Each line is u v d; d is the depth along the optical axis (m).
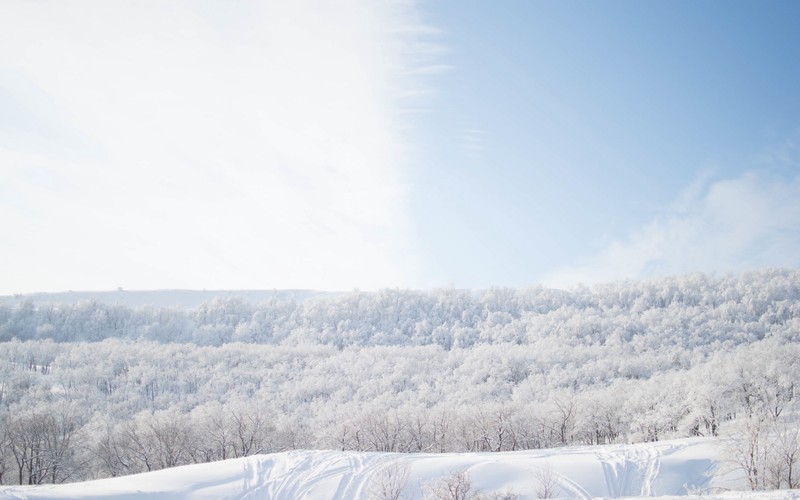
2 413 65.56
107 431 61.00
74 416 68.56
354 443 62.44
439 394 90.94
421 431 64.56
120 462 54.78
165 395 91.06
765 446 31.00
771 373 57.34
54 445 54.19
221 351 122.38
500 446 61.22
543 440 64.69
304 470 39.50
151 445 55.84
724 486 35.34
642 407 64.38
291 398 92.56
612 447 47.38
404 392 91.75
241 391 98.31
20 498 31.64
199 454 58.66
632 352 117.94
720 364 66.12
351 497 35.44
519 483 37.38
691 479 37.62
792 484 29.83
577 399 67.62
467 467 39.91
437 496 30.17
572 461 41.50
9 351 117.88
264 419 62.12
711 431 56.59
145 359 113.25
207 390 96.94
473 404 74.88
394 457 42.78
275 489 36.38
